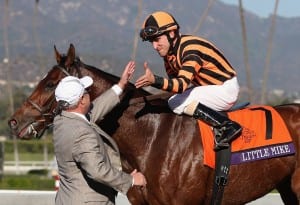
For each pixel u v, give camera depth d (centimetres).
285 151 914
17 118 900
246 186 905
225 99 902
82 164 751
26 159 4966
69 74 903
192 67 870
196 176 880
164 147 887
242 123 911
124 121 903
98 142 762
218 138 886
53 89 898
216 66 899
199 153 883
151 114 908
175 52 892
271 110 941
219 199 895
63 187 779
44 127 905
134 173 782
